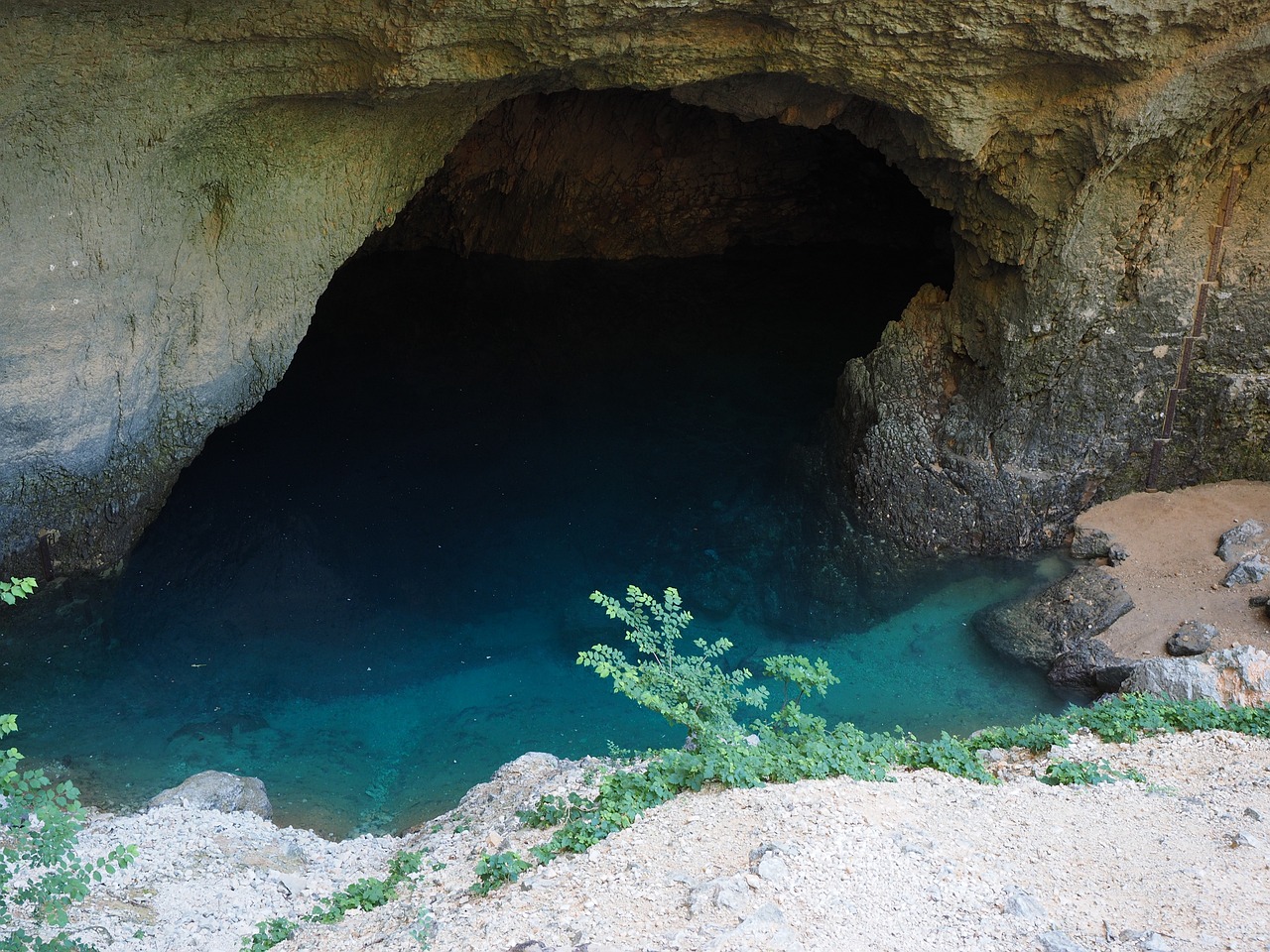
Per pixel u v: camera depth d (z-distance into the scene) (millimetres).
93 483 12625
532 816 7477
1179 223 13055
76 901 7254
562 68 12258
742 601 13820
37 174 10672
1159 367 13828
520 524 15797
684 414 19484
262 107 11703
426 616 13516
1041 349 13820
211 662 12281
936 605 13695
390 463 17531
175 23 10219
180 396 13195
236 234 12734
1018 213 13266
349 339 22500
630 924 5461
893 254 27812
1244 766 8070
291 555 14664
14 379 11375
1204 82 11641
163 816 9250
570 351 22250
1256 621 12102
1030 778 8023
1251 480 14383
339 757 10938
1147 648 12148
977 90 12109
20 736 10766
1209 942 5273
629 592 8133
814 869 5801
